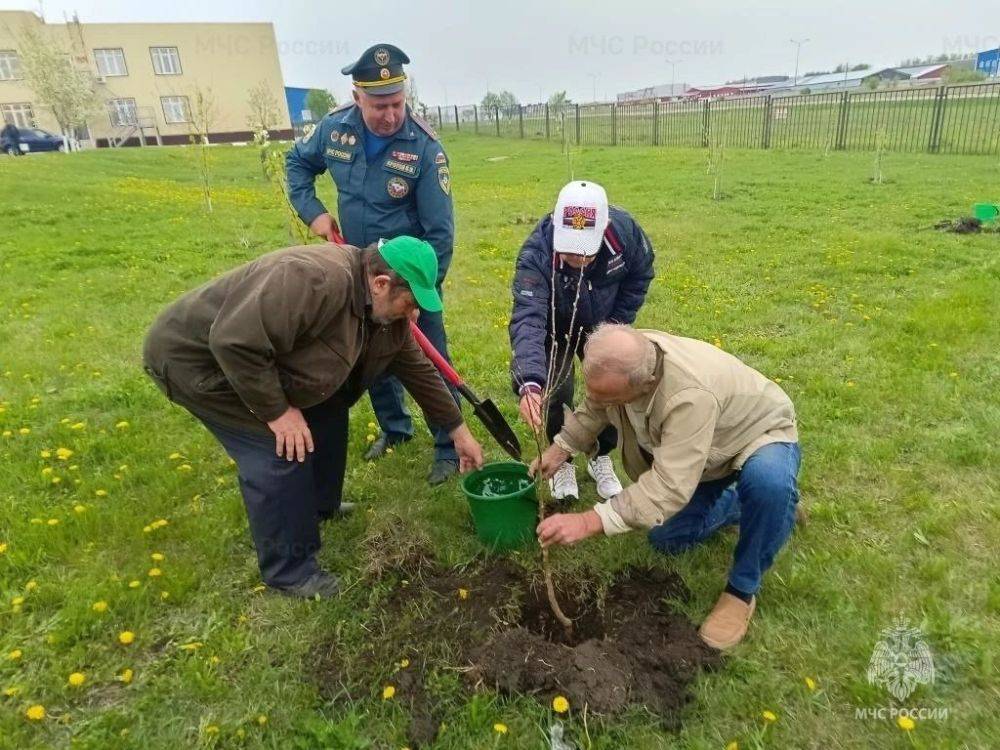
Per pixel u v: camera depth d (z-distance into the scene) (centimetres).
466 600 301
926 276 776
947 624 279
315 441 327
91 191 1554
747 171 1838
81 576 315
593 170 2005
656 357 256
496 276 857
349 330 271
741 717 248
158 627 291
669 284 782
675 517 321
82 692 261
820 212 1233
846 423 446
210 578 317
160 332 271
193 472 403
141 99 4544
